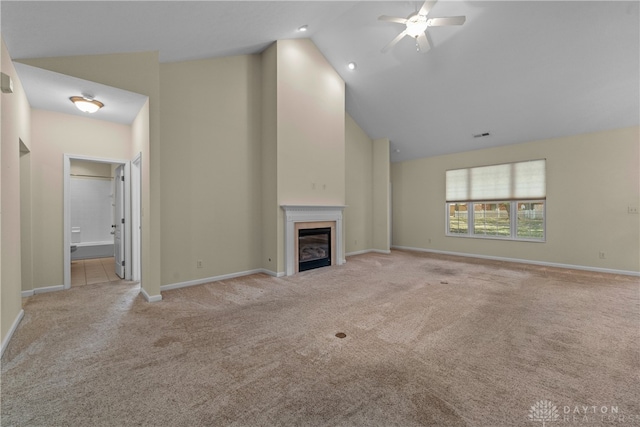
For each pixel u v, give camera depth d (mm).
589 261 5336
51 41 2480
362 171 7574
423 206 7836
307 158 5250
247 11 3262
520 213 6191
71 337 2514
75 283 4285
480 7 3812
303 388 1813
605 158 5152
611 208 5105
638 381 1896
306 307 3307
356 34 4816
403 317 3008
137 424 1509
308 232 5281
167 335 2564
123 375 1946
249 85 4918
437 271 5234
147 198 3523
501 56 4336
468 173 6953
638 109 4562
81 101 3379
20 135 2969
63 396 1728
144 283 3672
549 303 3459
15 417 1553
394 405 1656
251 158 4945
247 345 2387
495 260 6406
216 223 4512
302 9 3742
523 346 2379
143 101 3553
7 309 2434
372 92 6039
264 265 5035
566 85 4469
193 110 4262
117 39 2861
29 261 3666
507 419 1546
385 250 7559
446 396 1739
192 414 1583
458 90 5184
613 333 2627
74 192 6648
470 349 2326
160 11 2613
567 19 3627
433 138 6836
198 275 4312
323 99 5551
